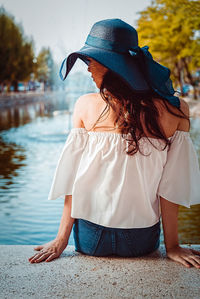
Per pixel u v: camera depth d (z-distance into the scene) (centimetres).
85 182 154
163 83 149
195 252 166
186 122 159
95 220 156
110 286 139
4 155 1012
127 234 158
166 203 163
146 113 148
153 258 164
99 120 153
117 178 151
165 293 134
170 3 1822
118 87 147
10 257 165
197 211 484
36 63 6216
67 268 154
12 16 4769
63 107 3453
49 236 411
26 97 4909
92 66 151
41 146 1177
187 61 2402
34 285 140
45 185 671
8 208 524
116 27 142
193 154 161
